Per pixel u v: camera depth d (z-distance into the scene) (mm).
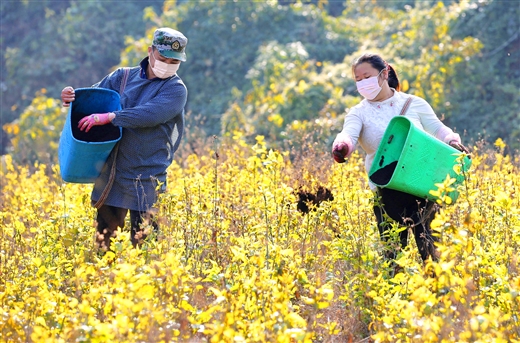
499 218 7074
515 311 5547
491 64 23219
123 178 7730
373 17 34094
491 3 24438
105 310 5270
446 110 22438
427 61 23609
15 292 6230
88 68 39438
